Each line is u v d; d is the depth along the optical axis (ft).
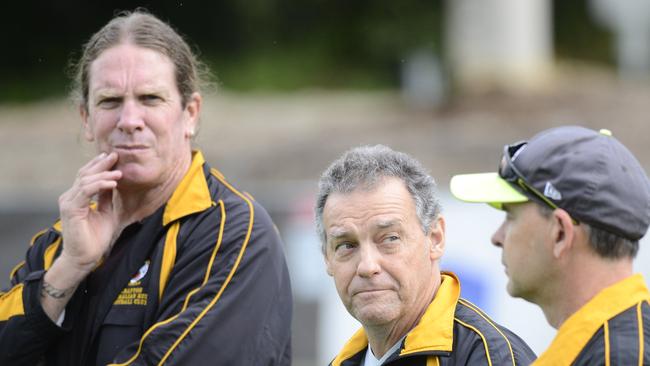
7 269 75.41
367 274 23.88
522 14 167.94
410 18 200.95
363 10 205.98
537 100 155.53
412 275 24.22
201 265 27.25
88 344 27.73
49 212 78.38
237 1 207.21
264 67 197.16
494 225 57.72
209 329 26.25
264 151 131.13
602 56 213.46
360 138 136.56
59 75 199.21
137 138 28.09
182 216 28.04
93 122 28.81
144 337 26.12
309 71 198.08
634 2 210.18
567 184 20.48
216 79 40.96
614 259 20.44
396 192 24.31
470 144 129.80
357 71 199.41
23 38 206.59
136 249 28.04
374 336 25.07
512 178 21.47
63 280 27.71
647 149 127.24
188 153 29.37
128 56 28.43
